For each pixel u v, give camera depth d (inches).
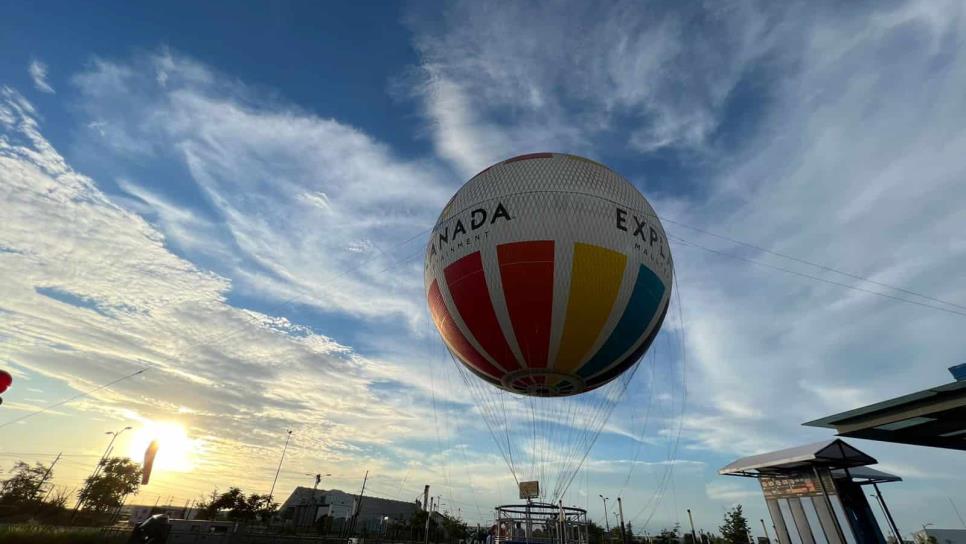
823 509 875.4
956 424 751.1
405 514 5428.2
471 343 841.5
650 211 867.4
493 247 762.8
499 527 902.4
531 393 948.6
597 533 3710.6
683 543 4165.8
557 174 805.2
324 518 4023.1
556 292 745.0
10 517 2839.6
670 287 884.6
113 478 3282.5
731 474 1059.3
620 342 809.5
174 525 2701.8
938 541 4768.7
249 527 2933.1
